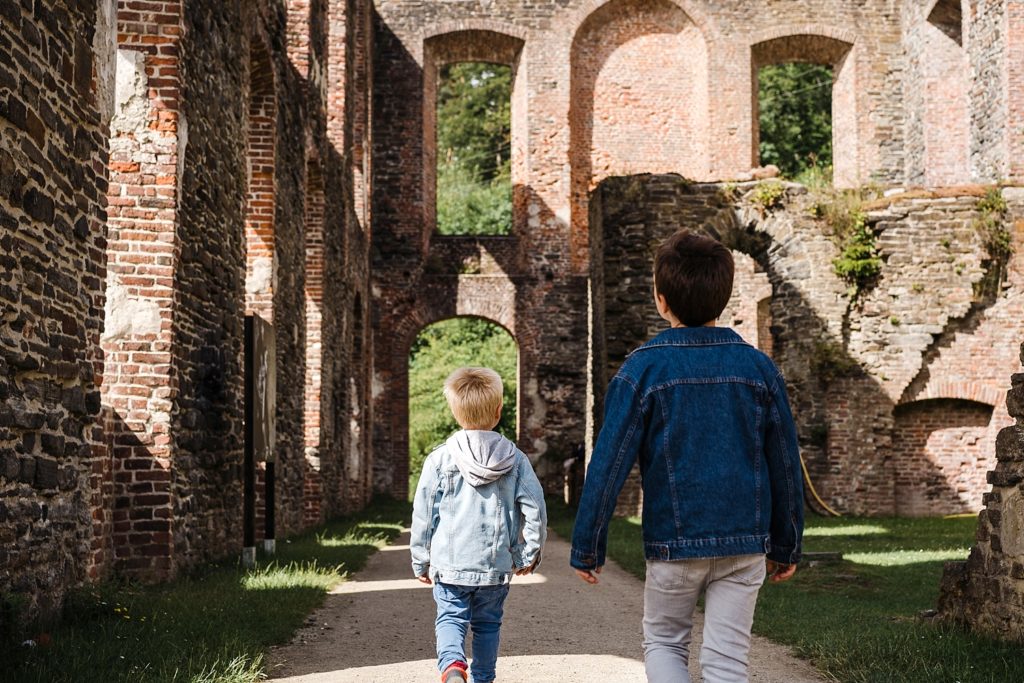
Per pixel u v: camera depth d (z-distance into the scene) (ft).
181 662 14.97
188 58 27.43
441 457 13.30
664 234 58.44
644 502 9.69
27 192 16.90
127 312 25.95
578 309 82.48
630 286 58.08
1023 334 60.39
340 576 29.04
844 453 59.77
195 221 28.37
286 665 16.60
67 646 15.40
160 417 25.88
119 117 26.22
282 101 41.73
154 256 26.16
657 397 9.59
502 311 82.58
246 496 29.81
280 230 41.39
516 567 13.33
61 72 18.45
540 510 13.26
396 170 83.61
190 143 27.68
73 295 19.01
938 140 79.10
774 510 9.78
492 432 13.48
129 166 26.21
